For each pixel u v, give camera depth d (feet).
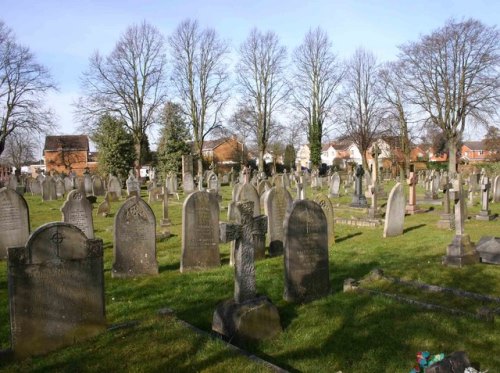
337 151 334.65
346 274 30.22
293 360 17.47
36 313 17.75
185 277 30.32
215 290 26.91
